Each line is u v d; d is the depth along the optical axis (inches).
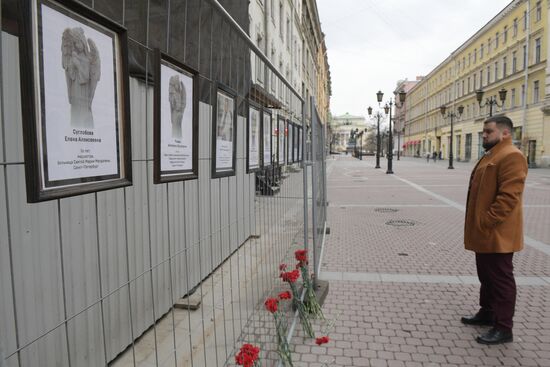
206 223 159.6
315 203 172.9
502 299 128.4
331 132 3619.6
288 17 1061.1
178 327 129.8
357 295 173.6
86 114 47.2
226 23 92.8
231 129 97.9
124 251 114.0
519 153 121.8
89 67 47.5
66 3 43.5
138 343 120.6
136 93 110.7
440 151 2476.6
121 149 53.6
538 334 136.3
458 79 2327.8
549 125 1347.2
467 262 224.8
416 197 540.4
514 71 1632.6
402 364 118.1
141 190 120.5
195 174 73.7
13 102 72.9
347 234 304.3
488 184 125.6
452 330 139.9
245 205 151.5
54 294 87.1
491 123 128.4
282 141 155.0
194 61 104.4
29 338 79.7
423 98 3171.8
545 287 182.4
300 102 186.5
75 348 94.4
